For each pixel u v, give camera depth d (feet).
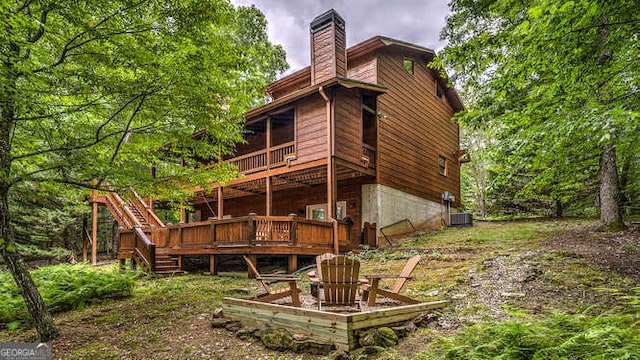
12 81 13.73
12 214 47.50
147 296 23.25
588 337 8.27
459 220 53.67
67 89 18.08
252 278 27.84
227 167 24.48
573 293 16.55
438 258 26.48
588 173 34.06
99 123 22.08
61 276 26.48
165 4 17.12
